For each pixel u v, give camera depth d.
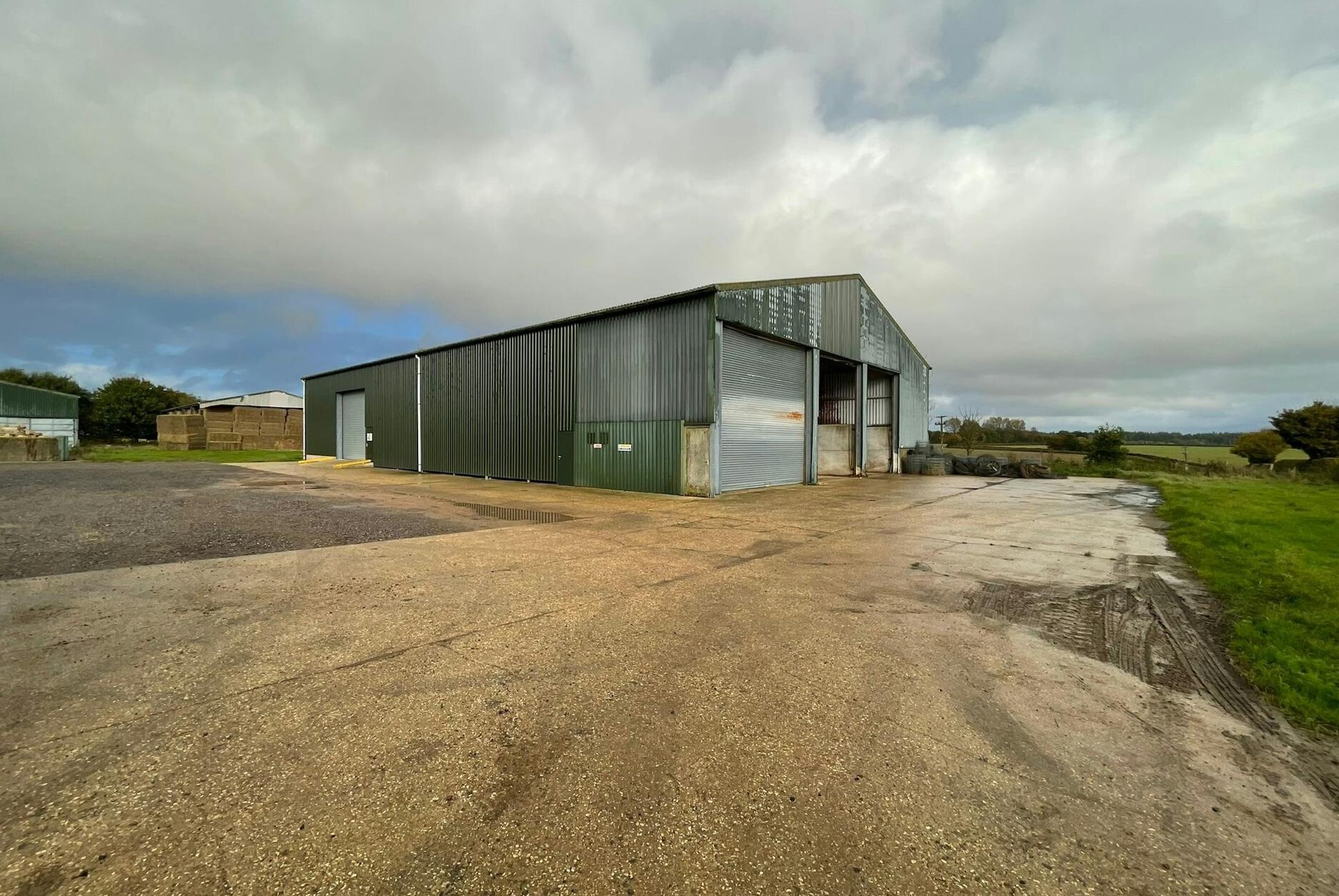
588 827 2.19
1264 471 26.06
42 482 15.66
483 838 2.11
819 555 7.50
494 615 4.77
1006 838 2.18
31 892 1.80
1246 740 2.98
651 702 3.26
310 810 2.24
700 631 4.48
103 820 2.15
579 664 3.77
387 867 1.96
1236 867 2.05
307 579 5.81
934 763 2.69
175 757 2.58
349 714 3.03
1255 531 8.63
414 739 2.79
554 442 18.70
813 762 2.68
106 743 2.68
